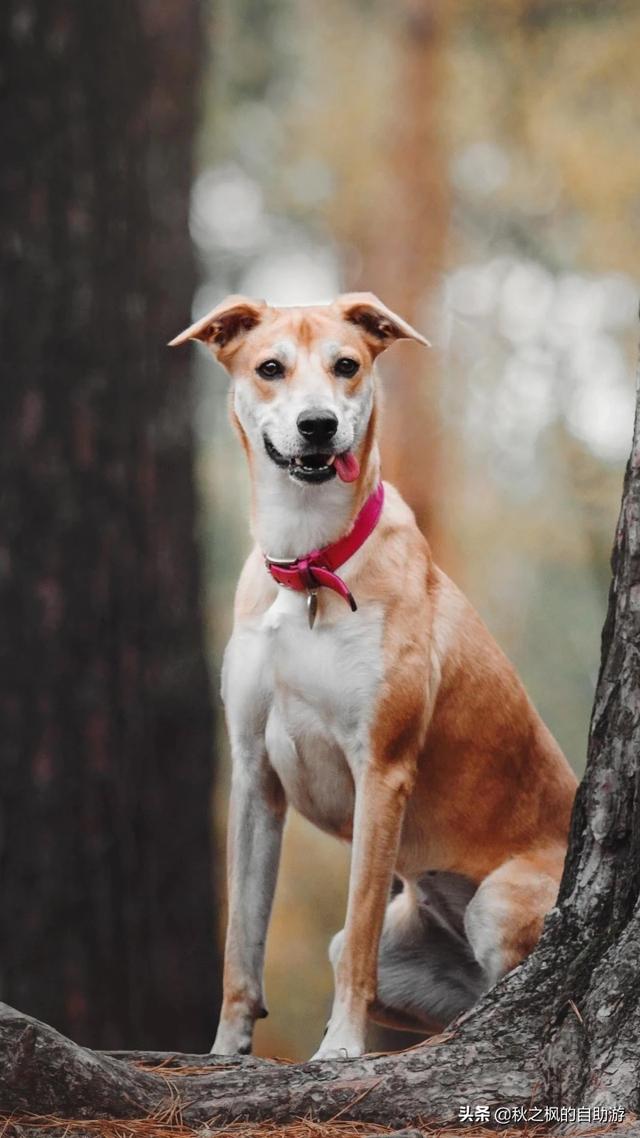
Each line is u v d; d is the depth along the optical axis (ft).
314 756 16.96
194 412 27.45
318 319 17.49
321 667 16.47
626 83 43.80
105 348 24.99
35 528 24.32
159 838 25.09
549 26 43.75
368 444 17.11
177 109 30.94
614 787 13.80
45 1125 12.20
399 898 19.43
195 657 26.04
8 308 24.56
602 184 43.60
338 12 51.67
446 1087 12.92
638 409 14.24
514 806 18.15
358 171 47.80
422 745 17.13
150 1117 12.63
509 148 46.37
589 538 48.24
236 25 56.95
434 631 17.38
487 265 50.44
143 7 29.81
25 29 24.86
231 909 17.19
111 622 24.64
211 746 26.14
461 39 45.98
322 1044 15.92
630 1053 12.55
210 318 17.35
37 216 24.72
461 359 49.39
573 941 13.70
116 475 24.90
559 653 57.41
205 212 62.64
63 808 23.95
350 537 16.61
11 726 23.95
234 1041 16.83
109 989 23.93
